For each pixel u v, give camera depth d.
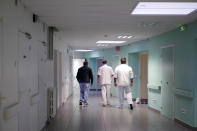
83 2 3.36
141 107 7.73
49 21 4.81
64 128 4.98
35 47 4.12
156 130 4.87
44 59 4.96
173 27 5.51
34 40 4.06
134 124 5.37
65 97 9.07
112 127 5.08
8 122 2.66
